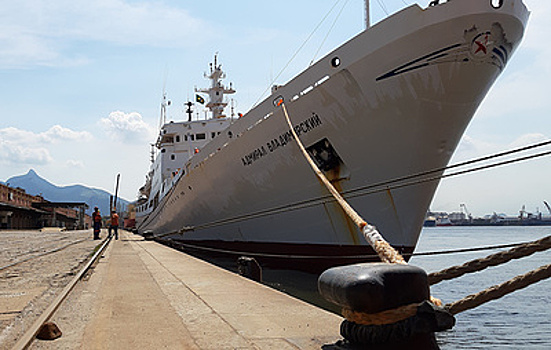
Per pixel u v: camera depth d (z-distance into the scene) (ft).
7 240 82.89
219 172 50.16
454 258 96.68
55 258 43.75
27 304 19.92
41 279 28.25
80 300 20.80
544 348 24.52
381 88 31.96
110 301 20.43
